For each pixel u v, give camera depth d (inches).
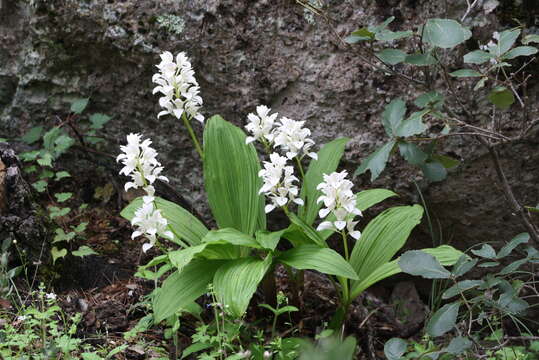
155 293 38.9
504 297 31.1
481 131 33.2
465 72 31.0
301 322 43.8
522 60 40.4
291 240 40.4
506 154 42.8
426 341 40.9
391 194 41.2
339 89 45.1
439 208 46.4
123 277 45.6
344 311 40.4
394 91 43.9
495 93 32.3
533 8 39.8
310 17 44.8
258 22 45.8
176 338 37.1
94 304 42.3
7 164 45.3
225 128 42.2
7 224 42.3
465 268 30.9
